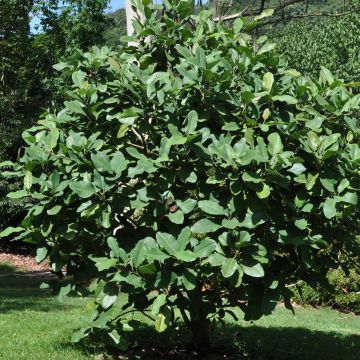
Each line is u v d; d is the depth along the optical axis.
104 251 4.93
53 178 4.78
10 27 23.75
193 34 5.37
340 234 5.08
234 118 4.91
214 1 13.44
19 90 19.94
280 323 8.45
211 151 4.48
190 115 4.64
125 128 4.74
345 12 17.52
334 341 7.25
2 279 13.44
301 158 4.56
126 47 5.55
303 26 32.69
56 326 6.82
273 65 5.42
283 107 5.19
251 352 6.00
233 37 5.52
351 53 29.66
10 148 17.50
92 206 4.54
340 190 4.64
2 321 6.98
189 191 4.93
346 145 5.12
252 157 4.34
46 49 25.44
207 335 5.47
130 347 5.77
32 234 4.96
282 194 4.77
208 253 4.37
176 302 4.74
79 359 5.24
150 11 5.48
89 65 5.35
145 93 4.78
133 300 4.77
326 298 11.38
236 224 4.41
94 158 4.59
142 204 4.59
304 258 4.63
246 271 4.32
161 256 4.25
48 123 5.26
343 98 5.22
